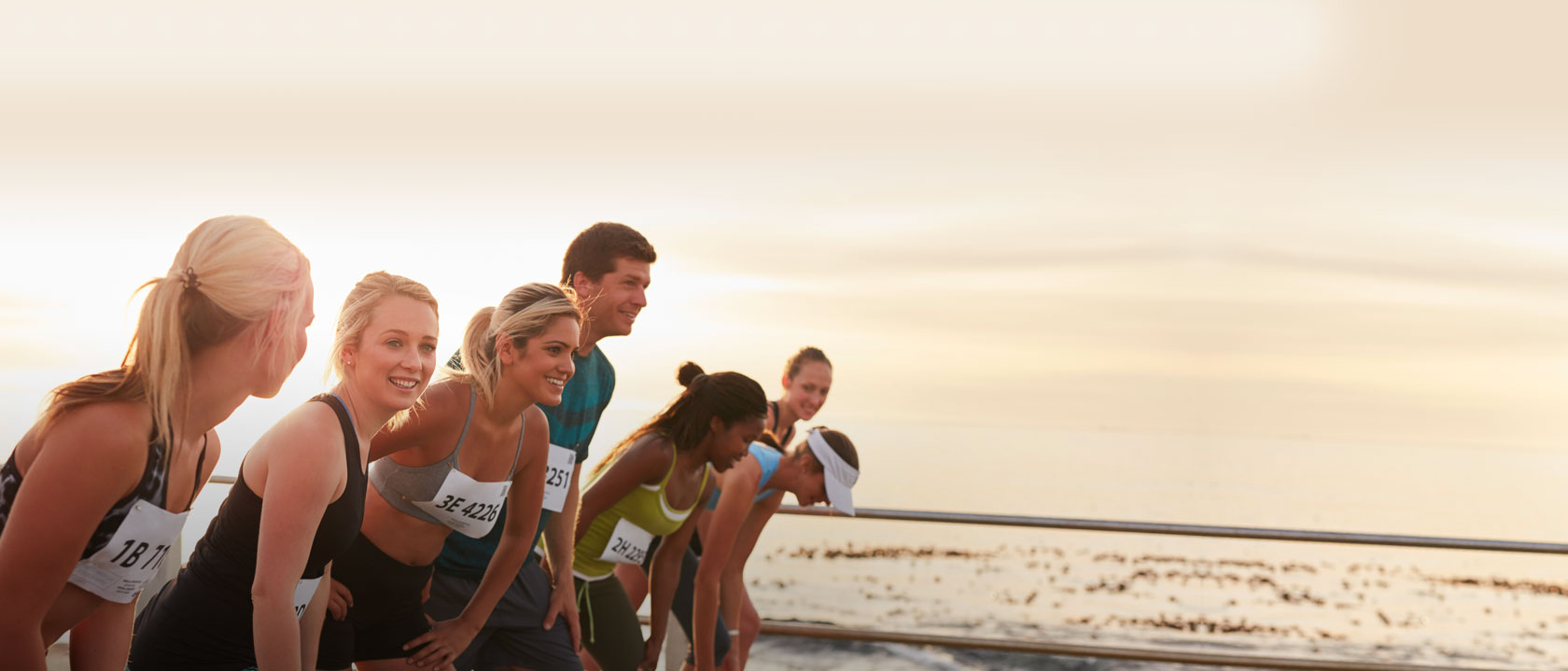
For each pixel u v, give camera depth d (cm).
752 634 383
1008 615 3272
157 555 143
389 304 172
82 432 128
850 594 3531
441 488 213
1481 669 374
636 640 305
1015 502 6512
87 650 156
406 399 174
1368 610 3447
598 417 287
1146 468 9494
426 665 227
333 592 214
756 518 339
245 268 139
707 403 282
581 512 283
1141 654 365
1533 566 4672
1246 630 3125
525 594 265
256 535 168
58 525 127
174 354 135
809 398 421
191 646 170
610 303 273
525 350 214
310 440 161
